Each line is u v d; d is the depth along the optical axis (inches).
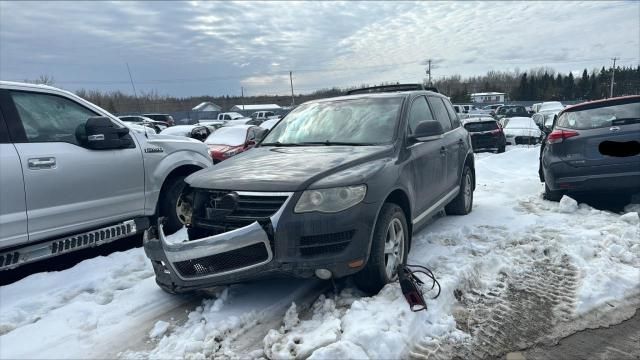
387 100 187.0
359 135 169.8
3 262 149.9
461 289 143.1
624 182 222.2
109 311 138.2
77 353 116.6
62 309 139.3
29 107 163.5
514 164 435.8
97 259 177.5
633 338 116.8
